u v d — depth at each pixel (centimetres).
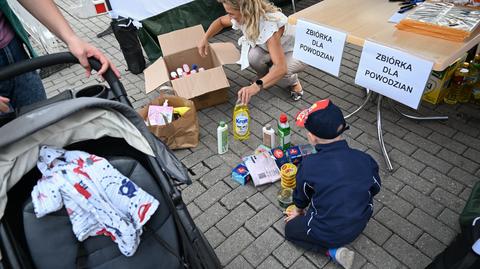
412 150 266
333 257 195
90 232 127
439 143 271
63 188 118
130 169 133
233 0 259
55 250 128
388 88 211
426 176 246
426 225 218
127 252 131
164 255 143
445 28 199
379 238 212
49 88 383
